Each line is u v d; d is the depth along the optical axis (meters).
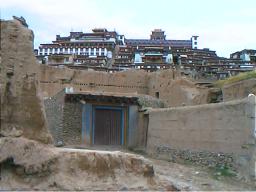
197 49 98.00
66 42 105.44
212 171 15.41
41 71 38.59
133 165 11.25
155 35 123.94
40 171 10.22
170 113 20.00
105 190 10.53
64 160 10.59
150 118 22.50
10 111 10.55
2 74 10.60
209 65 62.59
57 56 60.19
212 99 29.30
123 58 82.38
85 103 23.80
